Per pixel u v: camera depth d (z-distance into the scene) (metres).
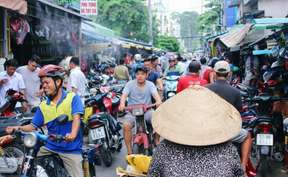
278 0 18.47
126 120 6.90
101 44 20.27
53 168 4.73
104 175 7.30
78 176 4.75
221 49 23.44
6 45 10.36
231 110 2.92
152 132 6.92
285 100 7.72
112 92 10.57
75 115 4.54
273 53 8.97
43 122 4.67
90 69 18.52
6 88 8.31
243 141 5.38
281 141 7.71
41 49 13.48
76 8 16.52
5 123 5.65
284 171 7.25
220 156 2.71
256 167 6.95
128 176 4.68
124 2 36.22
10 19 10.57
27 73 8.89
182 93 3.00
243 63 16.50
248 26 11.13
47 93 4.58
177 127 2.78
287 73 8.70
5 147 5.14
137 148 6.79
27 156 4.26
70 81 9.41
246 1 22.08
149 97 7.08
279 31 8.73
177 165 2.72
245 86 12.43
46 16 12.78
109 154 7.80
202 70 12.66
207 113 2.81
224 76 5.38
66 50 15.33
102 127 7.57
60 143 4.69
